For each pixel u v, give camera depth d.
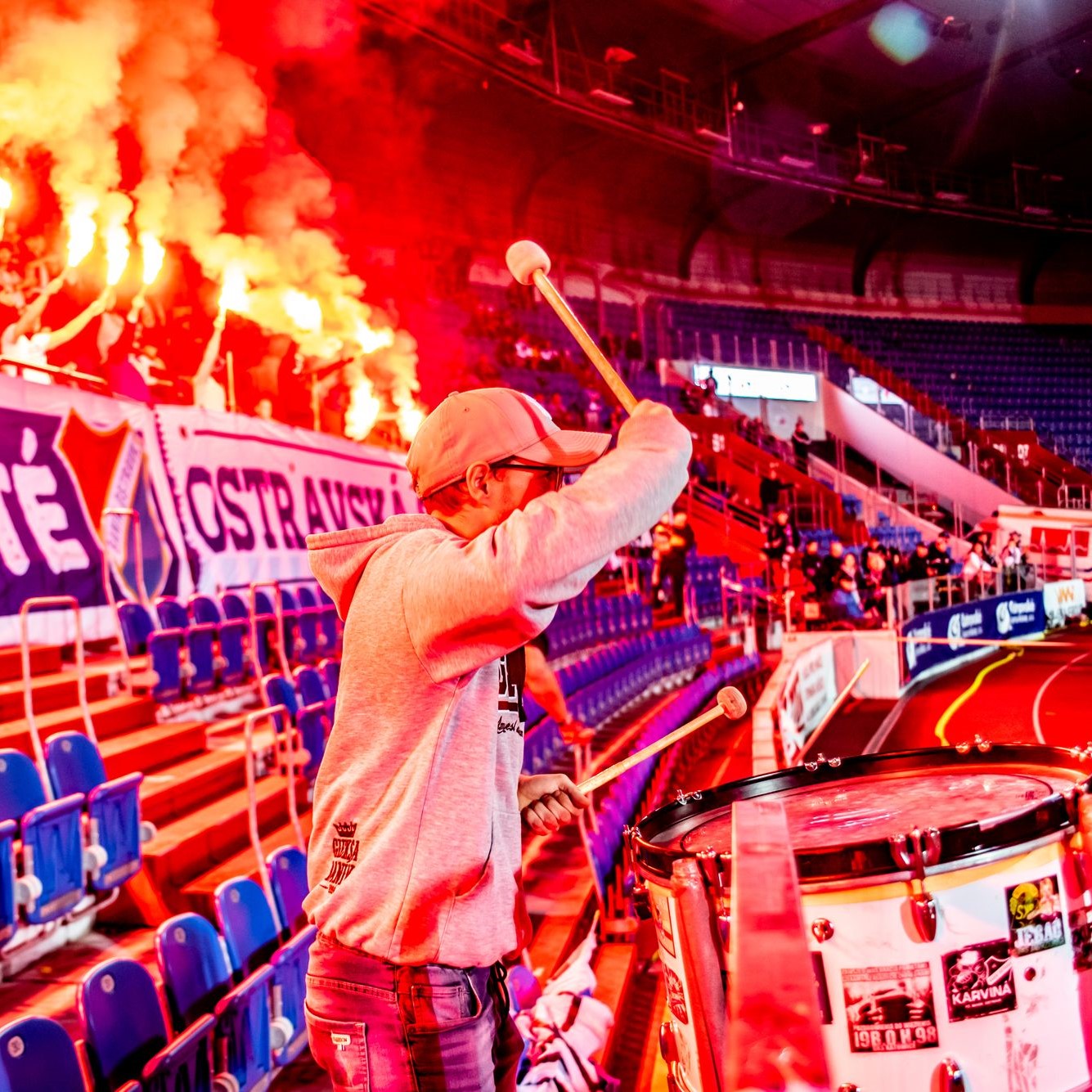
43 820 3.88
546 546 1.31
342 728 1.52
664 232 26.78
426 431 1.61
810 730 12.16
